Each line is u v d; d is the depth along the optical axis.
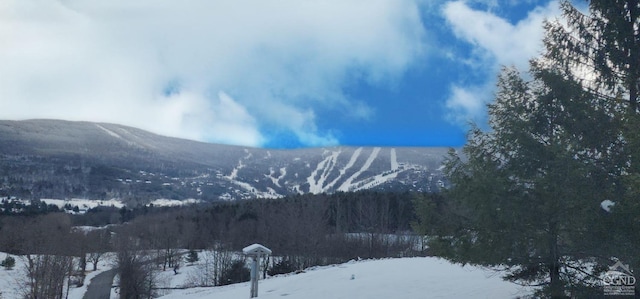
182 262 71.44
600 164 8.69
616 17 10.09
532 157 9.15
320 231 53.41
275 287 22.53
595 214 7.76
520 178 9.06
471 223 9.59
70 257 54.28
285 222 58.91
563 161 8.31
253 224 67.50
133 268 49.03
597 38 10.60
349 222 61.25
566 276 9.07
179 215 93.56
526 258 9.00
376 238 52.38
